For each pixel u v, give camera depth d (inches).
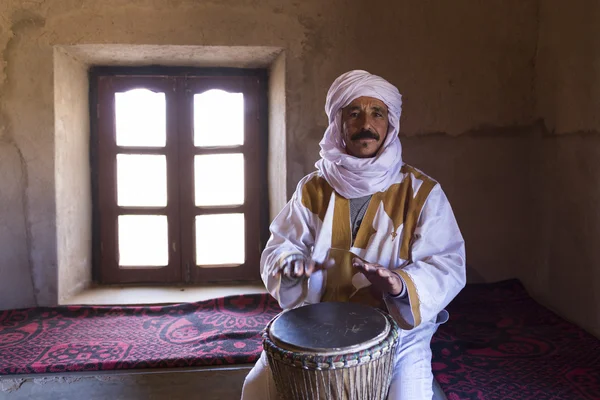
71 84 131.7
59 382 93.1
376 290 73.1
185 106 142.6
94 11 123.0
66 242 130.8
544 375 92.0
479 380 90.4
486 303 128.0
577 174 116.1
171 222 144.4
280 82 132.9
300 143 130.6
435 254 72.4
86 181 140.7
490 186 137.2
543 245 130.8
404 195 75.9
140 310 124.8
